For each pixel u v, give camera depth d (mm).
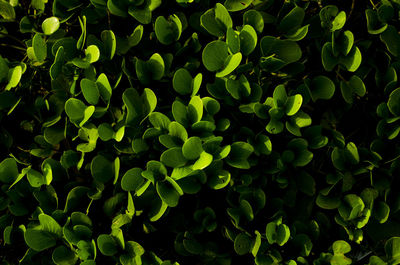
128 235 746
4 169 732
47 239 732
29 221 761
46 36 758
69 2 750
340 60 742
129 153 746
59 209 758
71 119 720
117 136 718
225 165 757
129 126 725
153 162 708
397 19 750
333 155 744
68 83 749
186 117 724
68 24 767
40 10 766
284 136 760
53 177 752
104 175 740
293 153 747
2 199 748
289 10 754
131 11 726
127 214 731
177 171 703
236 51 722
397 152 750
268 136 761
